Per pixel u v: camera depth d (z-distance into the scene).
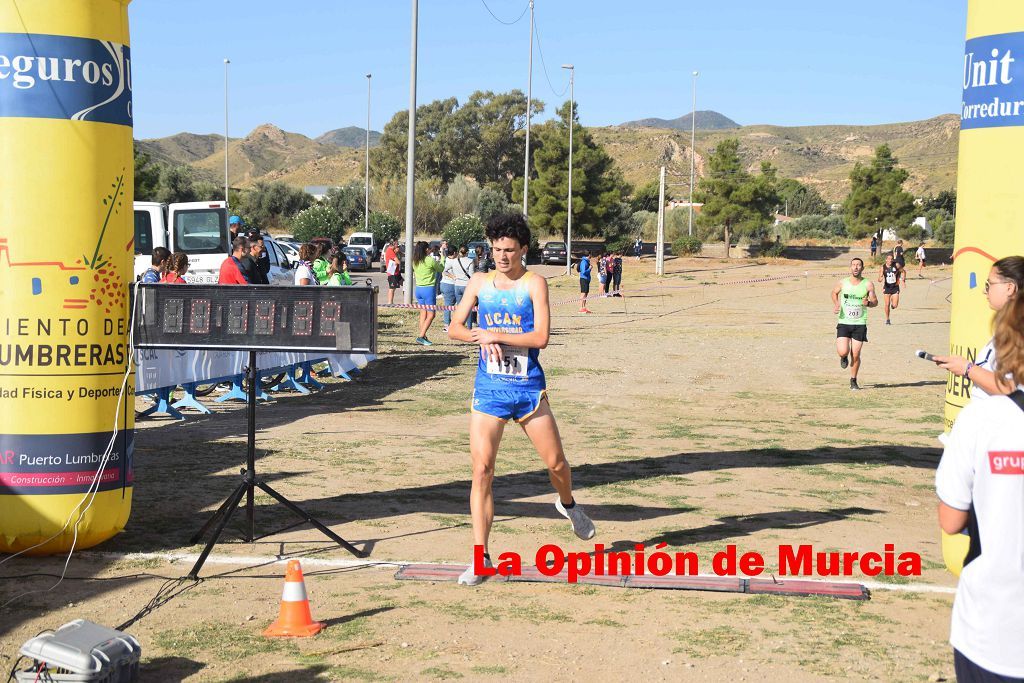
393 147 122.50
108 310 6.43
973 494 3.16
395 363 18.08
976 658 3.11
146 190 63.94
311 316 6.46
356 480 8.73
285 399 13.93
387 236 76.88
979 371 4.29
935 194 178.38
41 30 6.14
